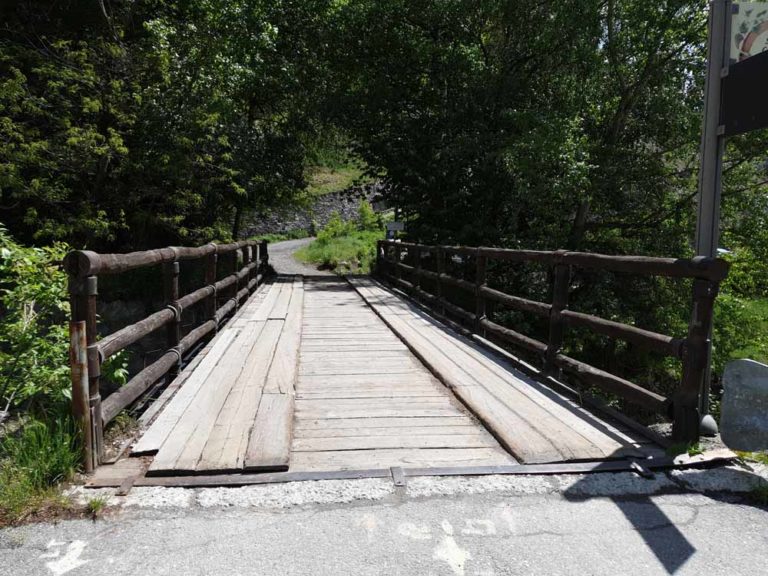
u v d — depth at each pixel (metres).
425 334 6.67
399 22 16.34
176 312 4.62
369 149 17.06
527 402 4.01
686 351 3.17
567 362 4.36
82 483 2.72
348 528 2.37
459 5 14.48
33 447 2.71
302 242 34.97
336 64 18.20
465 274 14.23
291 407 3.86
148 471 2.80
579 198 12.22
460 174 14.91
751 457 3.05
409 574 2.07
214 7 16.09
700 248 3.51
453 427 3.60
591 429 3.47
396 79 16.94
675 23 12.37
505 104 14.38
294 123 18.75
